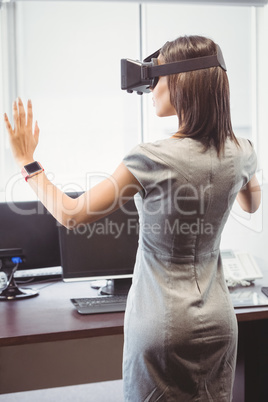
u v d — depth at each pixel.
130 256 2.02
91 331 1.55
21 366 2.32
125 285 2.04
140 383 1.22
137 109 3.56
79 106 3.49
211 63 1.15
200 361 1.22
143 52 3.51
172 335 1.18
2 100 3.35
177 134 1.20
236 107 3.67
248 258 2.11
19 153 1.24
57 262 2.09
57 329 1.54
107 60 3.48
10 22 3.30
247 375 1.92
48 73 3.42
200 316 1.20
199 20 3.56
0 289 2.03
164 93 1.20
